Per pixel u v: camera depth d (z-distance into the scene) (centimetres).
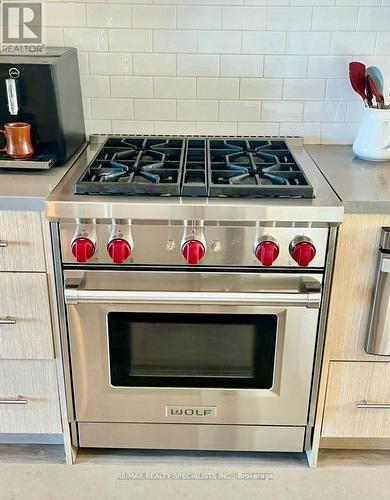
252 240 144
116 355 161
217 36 186
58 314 156
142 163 163
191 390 165
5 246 147
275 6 182
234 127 198
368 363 162
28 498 165
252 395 165
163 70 190
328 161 179
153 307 152
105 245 145
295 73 190
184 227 142
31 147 162
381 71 190
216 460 179
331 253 146
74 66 181
